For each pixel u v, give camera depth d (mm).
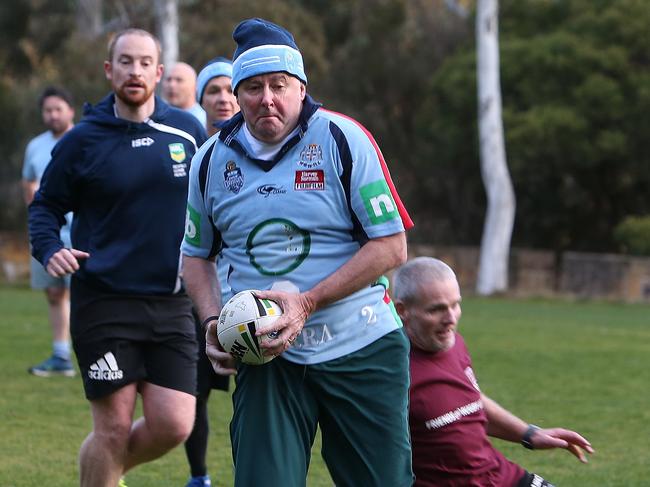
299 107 12273
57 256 15516
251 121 12125
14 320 48031
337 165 12195
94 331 16078
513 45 92938
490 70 80188
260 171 12320
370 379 12438
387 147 106312
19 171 101812
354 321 12438
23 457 21219
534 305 71875
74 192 16547
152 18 98312
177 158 16641
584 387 31703
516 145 89188
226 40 101875
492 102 80375
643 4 91000
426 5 113812
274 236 12312
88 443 16188
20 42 122750
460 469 13703
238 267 12578
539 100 91375
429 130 100625
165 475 20359
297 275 12328
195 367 16688
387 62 106062
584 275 82062
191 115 17297
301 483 12336
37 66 121875
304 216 12242
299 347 12367
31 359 34656
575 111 89500
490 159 80625
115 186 16281
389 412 12445
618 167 92500
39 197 16609
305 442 12500
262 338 11789
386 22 107188
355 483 12578
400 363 12602
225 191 12523
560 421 26141
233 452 12570
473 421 13875
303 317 12031
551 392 30609
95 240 16344
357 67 107188
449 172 102625
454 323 13695
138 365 16281
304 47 106375
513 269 84812
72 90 100938
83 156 16344
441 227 104125
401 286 13836
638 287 80625
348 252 12430
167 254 16375
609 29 91438
